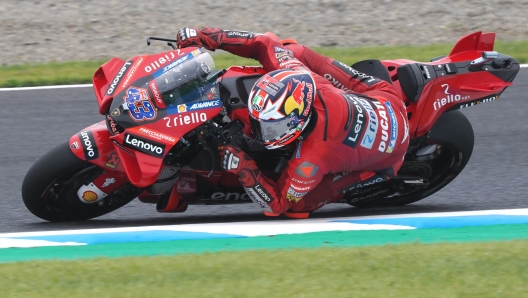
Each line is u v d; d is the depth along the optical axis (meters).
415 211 21.14
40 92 32.47
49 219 19.19
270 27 42.34
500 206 21.47
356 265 14.52
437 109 19.91
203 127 17.17
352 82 19.09
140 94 16.75
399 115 18.55
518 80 33.66
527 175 24.17
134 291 13.34
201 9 44.88
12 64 37.31
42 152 26.02
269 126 16.30
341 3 46.12
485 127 28.77
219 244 16.75
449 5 45.97
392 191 21.39
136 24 42.75
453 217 19.20
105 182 18.41
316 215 20.94
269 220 19.42
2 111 30.11
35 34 41.38
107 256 15.73
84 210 19.36
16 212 20.66
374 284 13.63
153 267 14.49
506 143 27.11
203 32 18.89
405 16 44.47
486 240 16.70
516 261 14.73
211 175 17.55
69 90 32.75
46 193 18.39
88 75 34.50
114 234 17.62
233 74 18.16
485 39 20.75
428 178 21.11
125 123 16.50
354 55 36.97
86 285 13.63
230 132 17.44
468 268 14.40
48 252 16.33
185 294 13.18
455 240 16.88
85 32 41.75
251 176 17.30
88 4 45.88
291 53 18.98
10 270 14.45
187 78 17.16
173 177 18.25
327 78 19.25
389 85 19.16
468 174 24.36
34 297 13.08
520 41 39.50
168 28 42.09
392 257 14.97
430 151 21.42
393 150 18.19
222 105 17.17
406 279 13.88
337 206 22.30
